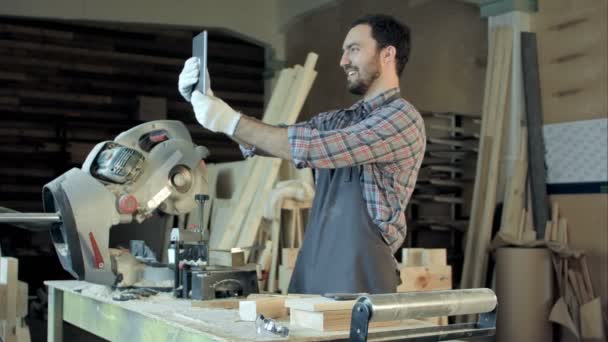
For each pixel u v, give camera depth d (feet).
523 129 17.80
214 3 24.52
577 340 15.58
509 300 15.93
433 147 20.31
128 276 7.86
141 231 10.81
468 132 20.08
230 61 26.32
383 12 23.00
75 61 23.71
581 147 16.94
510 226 17.16
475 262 17.28
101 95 24.06
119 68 24.35
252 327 5.30
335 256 6.68
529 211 17.53
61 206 7.66
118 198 8.00
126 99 24.44
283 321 5.69
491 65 18.22
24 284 7.83
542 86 17.85
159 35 25.02
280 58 25.84
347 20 24.04
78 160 23.48
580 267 16.39
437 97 21.34
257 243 13.35
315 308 5.22
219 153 25.67
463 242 20.67
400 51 6.95
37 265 20.85
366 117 6.74
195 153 8.79
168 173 8.50
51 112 23.27
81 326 7.96
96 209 7.77
